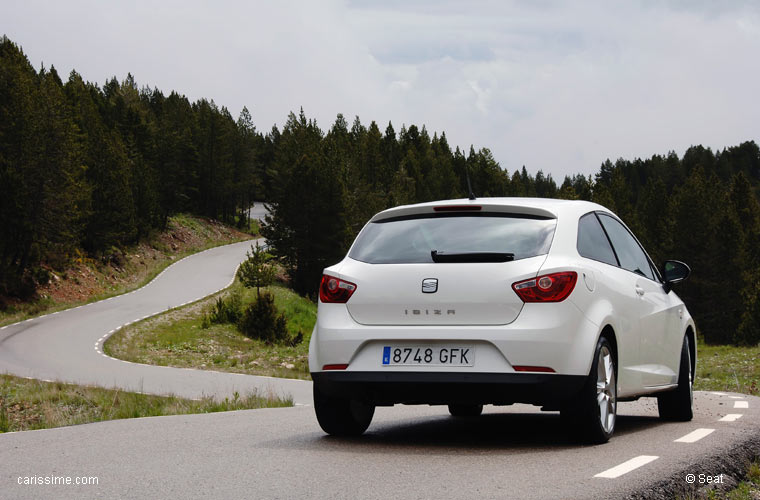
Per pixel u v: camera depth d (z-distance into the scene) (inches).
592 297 215.8
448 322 208.8
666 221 4227.4
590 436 213.5
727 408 332.5
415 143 6899.6
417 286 212.8
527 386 201.0
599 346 213.3
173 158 4566.9
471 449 210.8
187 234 4473.4
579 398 208.5
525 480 162.2
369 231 233.8
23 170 2407.7
